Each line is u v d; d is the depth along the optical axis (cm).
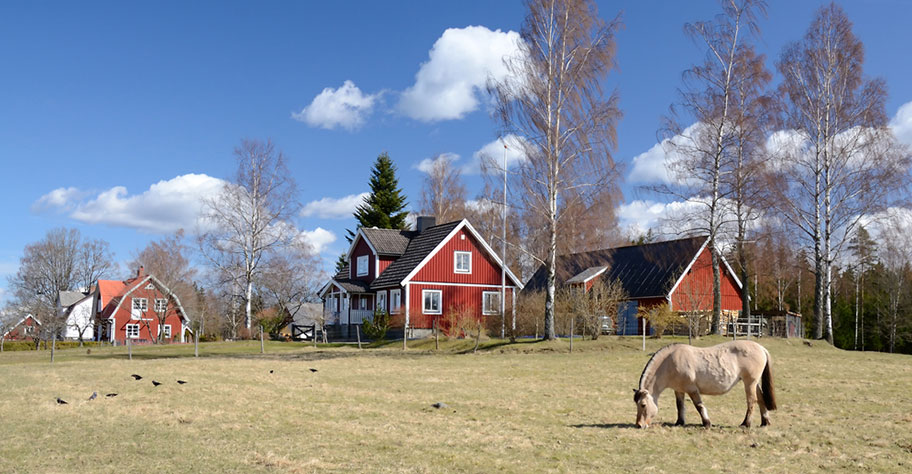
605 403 1700
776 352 3047
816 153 3647
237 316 7088
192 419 1440
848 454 1091
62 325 6469
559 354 2970
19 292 8275
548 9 3256
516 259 6544
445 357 2986
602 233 3331
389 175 7206
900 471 986
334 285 5375
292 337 5900
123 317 7194
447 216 6838
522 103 3244
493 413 1552
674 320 3553
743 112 3525
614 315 4134
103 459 1093
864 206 3497
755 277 4478
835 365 2511
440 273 4656
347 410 1578
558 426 1371
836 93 3594
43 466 1050
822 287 3612
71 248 9231
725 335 3734
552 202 3250
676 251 4484
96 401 1683
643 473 990
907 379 2106
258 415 1498
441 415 1523
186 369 2458
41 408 1583
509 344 3272
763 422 1316
